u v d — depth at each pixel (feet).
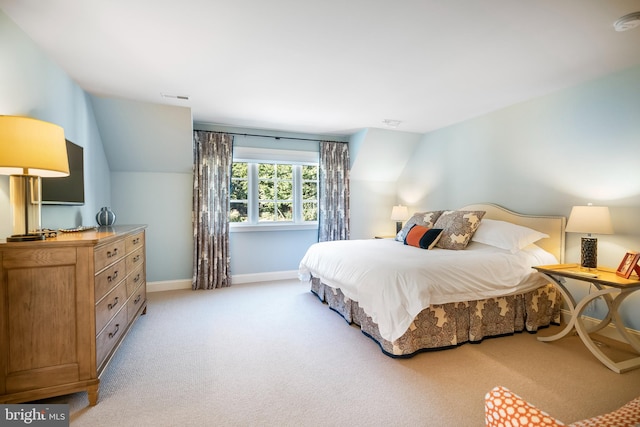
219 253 14.20
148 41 6.98
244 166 15.21
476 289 8.31
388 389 6.36
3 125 5.21
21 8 5.74
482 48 7.35
